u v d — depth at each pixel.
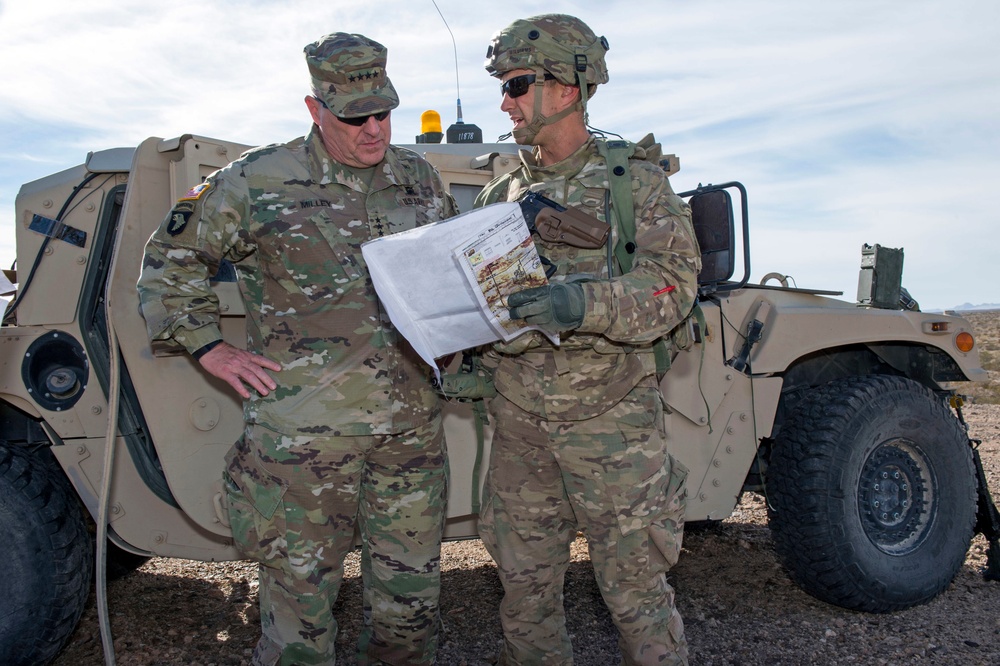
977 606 3.28
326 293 2.06
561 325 1.79
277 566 2.06
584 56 2.00
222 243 2.06
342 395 2.06
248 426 2.12
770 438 3.41
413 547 2.22
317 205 2.06
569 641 2.34
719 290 3.26
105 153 2.74
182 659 2.80
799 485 3.13
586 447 2.04
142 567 3.70
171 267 2.07
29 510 2.53
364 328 2.08
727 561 3.77
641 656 2.10
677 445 3.15
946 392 3.70
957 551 3.32
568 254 2.04
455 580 3.51
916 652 2.84
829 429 3.13
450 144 3.33
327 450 2.04
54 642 2.58
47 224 2.69
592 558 2.13
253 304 2.16
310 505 2.04
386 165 2.19
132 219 2.51
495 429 2.24
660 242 1.96
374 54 1.97
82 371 2.70
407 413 2.14
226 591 3.42
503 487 2.19
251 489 2.07
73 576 2.60
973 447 3.60
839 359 3.71
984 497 3.53
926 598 3.24
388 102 1.97
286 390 2.06
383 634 2.29
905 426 3.25
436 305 1.82
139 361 2.51
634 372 2.05
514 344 2.02
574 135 2.09
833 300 3.53
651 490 2.05
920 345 3.69
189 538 2.75
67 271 2.69
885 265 3.62
